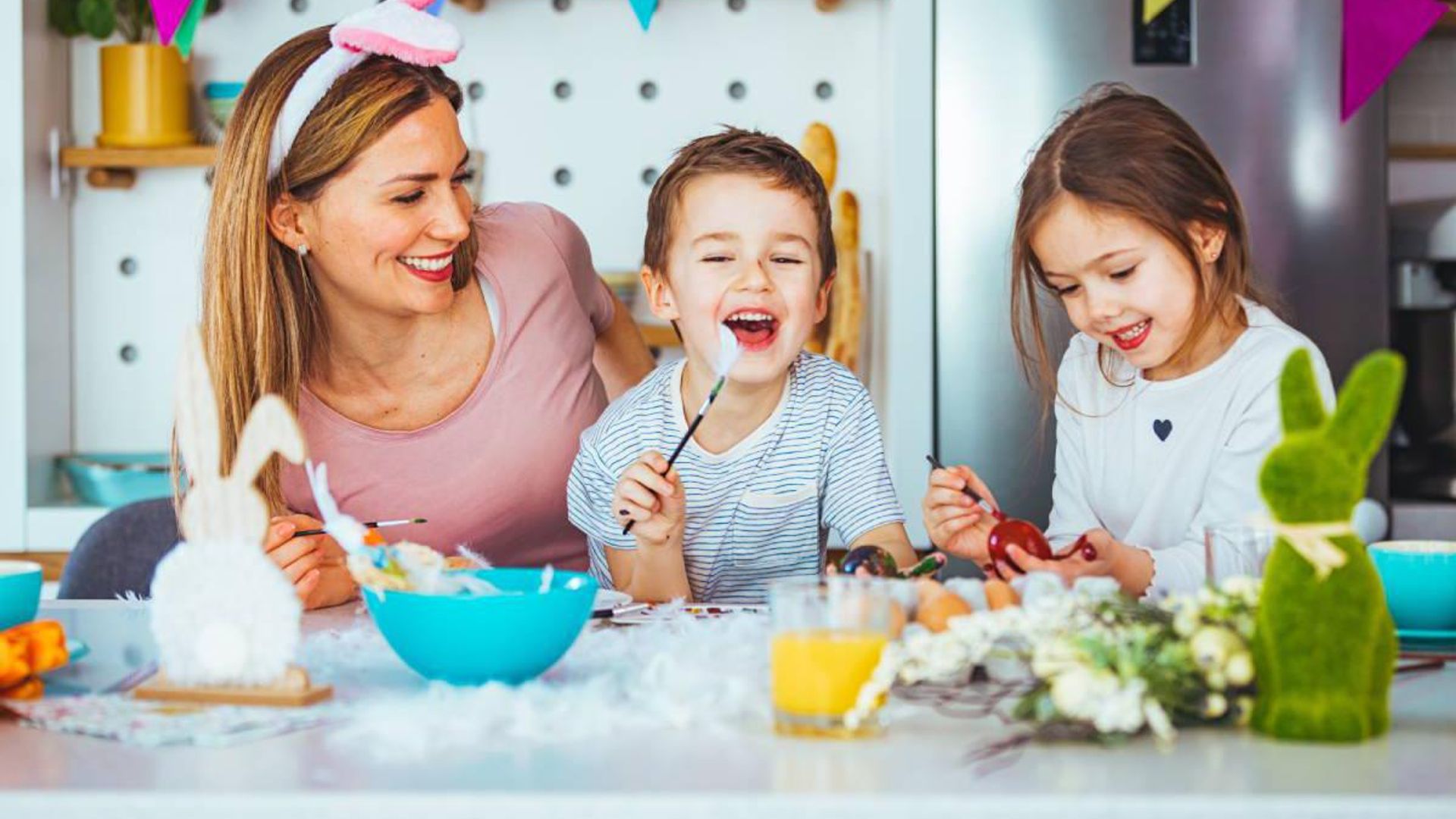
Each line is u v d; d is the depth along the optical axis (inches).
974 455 106.0
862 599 35.7
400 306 66.8
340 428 71.7
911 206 106.5
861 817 29.5
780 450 67.5
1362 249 105.4
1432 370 116.3
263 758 33.2
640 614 53.6
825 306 69.2
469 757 33.3
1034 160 67.1
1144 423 68.7
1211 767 32.2
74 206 119.6
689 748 34.1
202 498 39.4
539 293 75.4
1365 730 34.3
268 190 65.6
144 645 48.8
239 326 65.5
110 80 114.3
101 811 29.9
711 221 64.4
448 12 119.0
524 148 119.7
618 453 68.1
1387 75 103.9
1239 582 36.2
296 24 118.9
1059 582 42.5
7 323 110.0
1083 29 104.9
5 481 109.4
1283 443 34.7
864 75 118.9
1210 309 65.5
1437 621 49.0
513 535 76.9
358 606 59.1
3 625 46.8
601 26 119.3
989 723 36.8
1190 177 63.0
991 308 105.7
